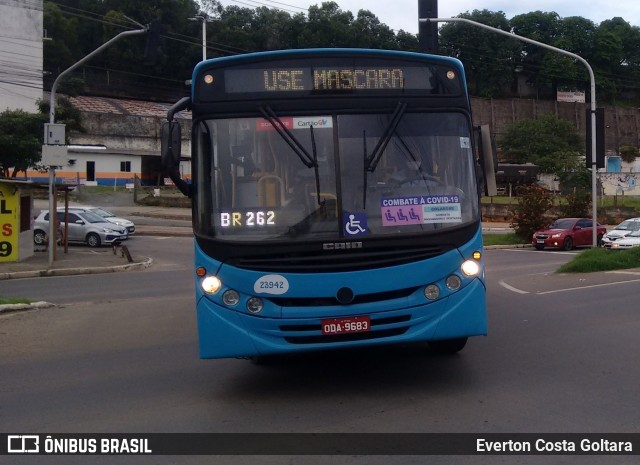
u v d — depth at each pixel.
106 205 53.22
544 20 107.81
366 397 7.11
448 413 6.47
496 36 103.75
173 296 16.89
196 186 7.05
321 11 66.56
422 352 9.16
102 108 69.62
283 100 7.15
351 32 64.88
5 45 55.50
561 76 104.56
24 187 26.30
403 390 7.33
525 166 66.00
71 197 54.34
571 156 74.75
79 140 63.25
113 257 27.80
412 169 7.12
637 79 112.25
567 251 34.25
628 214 51.06
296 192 6.93
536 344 9.56
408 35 68.12
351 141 7.08
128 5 72.75
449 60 7.47
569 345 9.45
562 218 38.84
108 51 74.31
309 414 6.61
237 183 6.98
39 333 11.75
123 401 7.36
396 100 7.26
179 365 9.05
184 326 12.18
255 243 6.75
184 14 68.69
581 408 6.55
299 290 6.69
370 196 6.94
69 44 74.19
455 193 7.14
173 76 74.75
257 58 7.22
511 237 39.09
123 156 63.84
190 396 7.48
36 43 56.66
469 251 7.07
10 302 14.51
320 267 6.72
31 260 26.28
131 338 11.16
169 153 7.10
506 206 52.47
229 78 7.20
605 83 106.44
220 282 6.81
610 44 107.31
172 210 51.34
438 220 7.02
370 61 7.30
